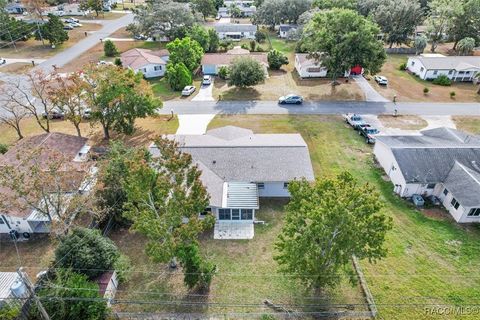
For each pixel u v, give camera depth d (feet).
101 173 99.76
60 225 85.71
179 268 92.48
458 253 96.53
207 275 83.41
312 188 83.35
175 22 271.69
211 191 106.52
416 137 137.39
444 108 182.70
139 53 228.43
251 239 101.35
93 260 81.71
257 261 94.12
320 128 160.86
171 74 197.88
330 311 81.51
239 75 191.83
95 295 74.74
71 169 97.14
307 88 206.18
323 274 76.18
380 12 268.00
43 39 273.75
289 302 83.46
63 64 236.22
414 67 231.50
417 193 117.29
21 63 236.43
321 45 187.83
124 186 84.89
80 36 304.50
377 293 85.56
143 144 146.51
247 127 161.38
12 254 94.68
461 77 220.23
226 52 261.03
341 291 86.28
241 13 388.98
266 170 115.03
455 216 108.68
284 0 315.17
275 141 128.67
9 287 78.02
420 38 265.34
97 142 148.25
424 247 98.43
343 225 68.03
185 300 83.71
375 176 128.16
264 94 197.77
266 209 113.19
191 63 210.79
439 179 114.52
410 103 187.93
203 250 97.35
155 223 79.30
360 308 82.28
